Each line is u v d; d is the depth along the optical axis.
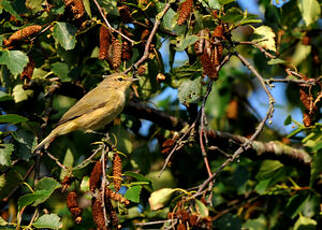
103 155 8.67
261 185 12.16
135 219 11.54
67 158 11.70
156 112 12.02
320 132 11.79
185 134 9.34
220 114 14.01
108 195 8.45
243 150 8.81
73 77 11.39
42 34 10.65
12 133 9.98
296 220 12.15
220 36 9.01
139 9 10.34
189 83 10.08
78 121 11.76
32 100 12.09
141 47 10.71
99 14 10.48
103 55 9.71
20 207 8.99
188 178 12.55
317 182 12.38
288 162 12.26
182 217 8.33
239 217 12.16
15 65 9.84
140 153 11.81
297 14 12.59
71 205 8.93
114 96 11.55
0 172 10.55
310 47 12.79
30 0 10.20
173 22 9.59
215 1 9.43
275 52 9.80
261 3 12.80
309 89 9.79
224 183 12.88
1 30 10.84
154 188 11.99
